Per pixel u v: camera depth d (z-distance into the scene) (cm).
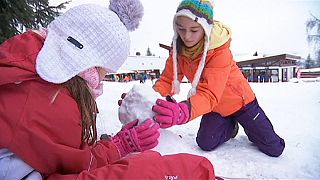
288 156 215
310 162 203
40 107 110
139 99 165
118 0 146
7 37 443
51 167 112
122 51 130
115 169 115
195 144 243
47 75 112
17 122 107
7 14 438
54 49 118
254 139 230
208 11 211
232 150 230
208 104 203
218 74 210
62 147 112
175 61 233
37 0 495
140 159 119
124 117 166
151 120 154
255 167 196
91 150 131
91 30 123
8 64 112
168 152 165
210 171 119
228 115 233
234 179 180
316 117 336
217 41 216
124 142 144
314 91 607
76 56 119
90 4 131
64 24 124
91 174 114
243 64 1273
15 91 110
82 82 121
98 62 123
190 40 217
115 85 827
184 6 212
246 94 228
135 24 149
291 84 816
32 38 120
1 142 106
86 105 122
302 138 255
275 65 1249
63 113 113
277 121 320
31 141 107
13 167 107
